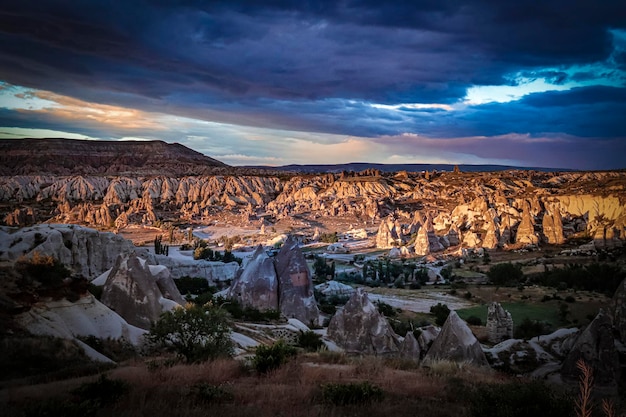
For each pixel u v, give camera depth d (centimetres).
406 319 7344
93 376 1953
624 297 3956
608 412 1284
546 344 3619
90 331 2986
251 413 1366
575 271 10112
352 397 1547
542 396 1323
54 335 2692
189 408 1418
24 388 1692
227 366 2034
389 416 1409
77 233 6975
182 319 2533
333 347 4294
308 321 6172
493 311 5303
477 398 1431
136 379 1759
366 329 4441
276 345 2148
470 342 3216
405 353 3638
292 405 1482
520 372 3228
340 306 8431
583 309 7831
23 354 2331
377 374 2062
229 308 5438
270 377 1895
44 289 2923
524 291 9450
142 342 3212
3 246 5819
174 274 8944
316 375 1916
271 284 6275
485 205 17650
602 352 2833
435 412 1449
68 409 1280
